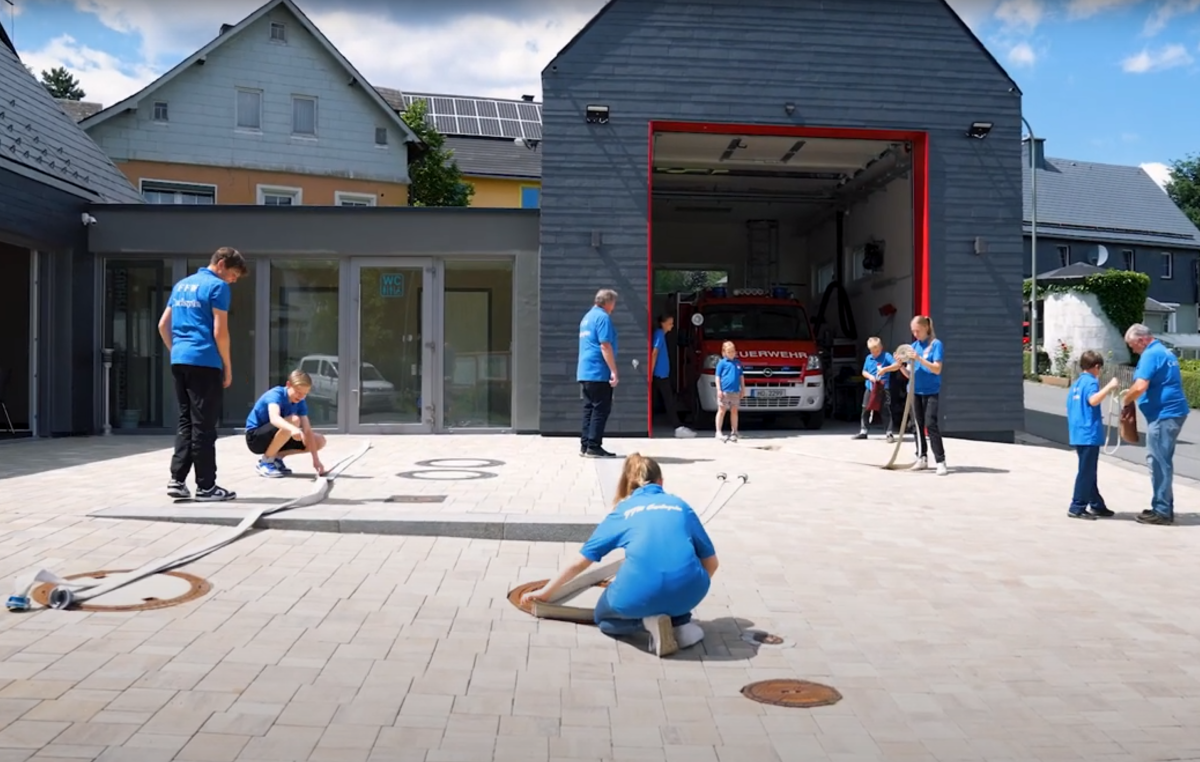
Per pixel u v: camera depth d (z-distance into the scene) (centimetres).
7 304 1759
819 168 1989
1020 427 1634
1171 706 485
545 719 445
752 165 1970
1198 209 6712
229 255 844
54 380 1512
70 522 758
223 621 555
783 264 2530
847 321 2131
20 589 556
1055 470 1294
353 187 3122
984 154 1644
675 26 1579
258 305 1553
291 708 440
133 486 930
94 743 392
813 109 1609
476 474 1079
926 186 1634
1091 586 712
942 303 1633
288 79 3038
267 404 1002
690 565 539
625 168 1559
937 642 580
